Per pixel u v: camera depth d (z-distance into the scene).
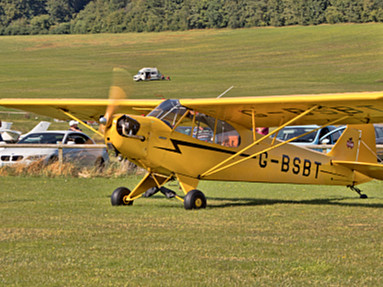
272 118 37.84
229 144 37.47
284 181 40.47
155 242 23.23
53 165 55.78
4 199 38.66
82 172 56.28
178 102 35.50
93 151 60.44
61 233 25.12
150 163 34.56
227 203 37.72
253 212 32.53
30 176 54.91
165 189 35.75
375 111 33.62
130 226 27.05
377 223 28.59
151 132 33.91
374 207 35.69
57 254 20.98
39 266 19.25
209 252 21.45
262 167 39.03
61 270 18.77
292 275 18.31
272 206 35.72
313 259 20.38
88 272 18.53
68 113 41.59
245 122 38.25
